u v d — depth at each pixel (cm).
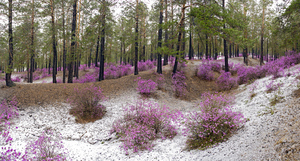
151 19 2452
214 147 496
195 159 455
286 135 372
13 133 705
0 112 824
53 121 862
